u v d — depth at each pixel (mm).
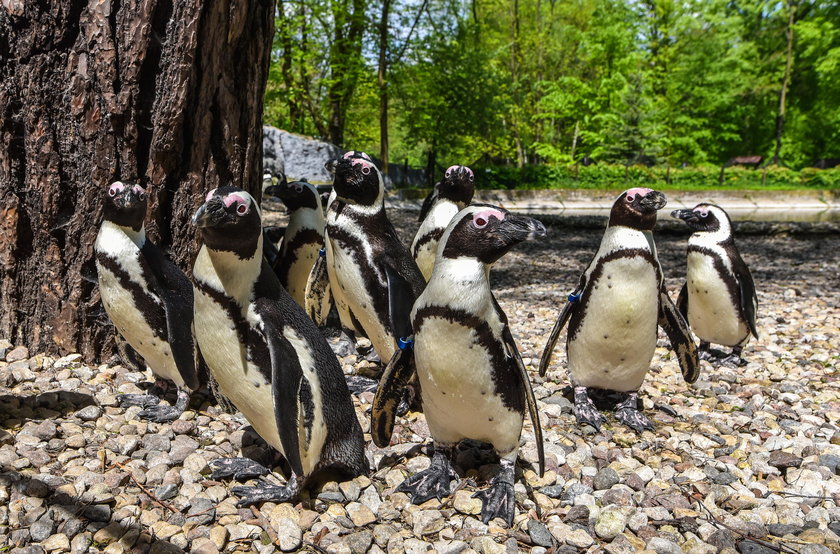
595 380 1606
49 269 1743
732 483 1306
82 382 1641
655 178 13227
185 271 1817
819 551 1038
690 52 16094
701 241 2139
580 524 1139
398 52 11000
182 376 1396
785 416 1718
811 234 6426
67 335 1768
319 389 1113
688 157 16719
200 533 1030
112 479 1146
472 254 1033
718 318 2166
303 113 11875
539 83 15344
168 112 1685
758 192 11750
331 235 1649
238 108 1840
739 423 1649
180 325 1388
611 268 1467
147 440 1327
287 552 1007
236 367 1081
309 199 2180
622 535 1074
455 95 11773
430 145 12812
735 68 15703
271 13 1901
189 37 1651
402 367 1209
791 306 3248
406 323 1531
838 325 2828
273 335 1046
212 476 1215
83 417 1419
